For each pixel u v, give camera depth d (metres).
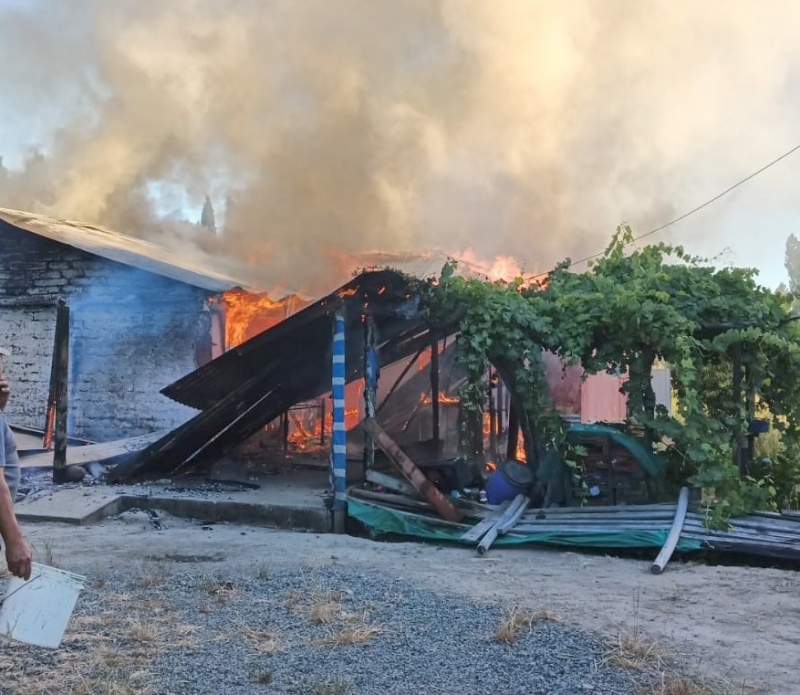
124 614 5.07
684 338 8.50
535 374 9.13
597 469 8.90
